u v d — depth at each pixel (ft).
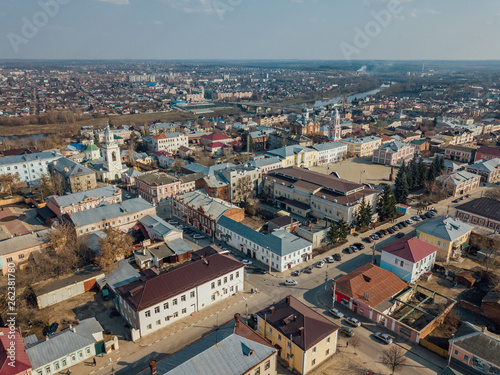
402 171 618.03
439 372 256.73
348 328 298.35
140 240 456.45
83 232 439.22
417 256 364.38
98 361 266.57
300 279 376.89
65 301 337.72
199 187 621.72
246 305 333.62
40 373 246.88
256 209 549.95
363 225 483.51
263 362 233.76
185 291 312.50
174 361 223.71
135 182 626.64
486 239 413.18
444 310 311.68
